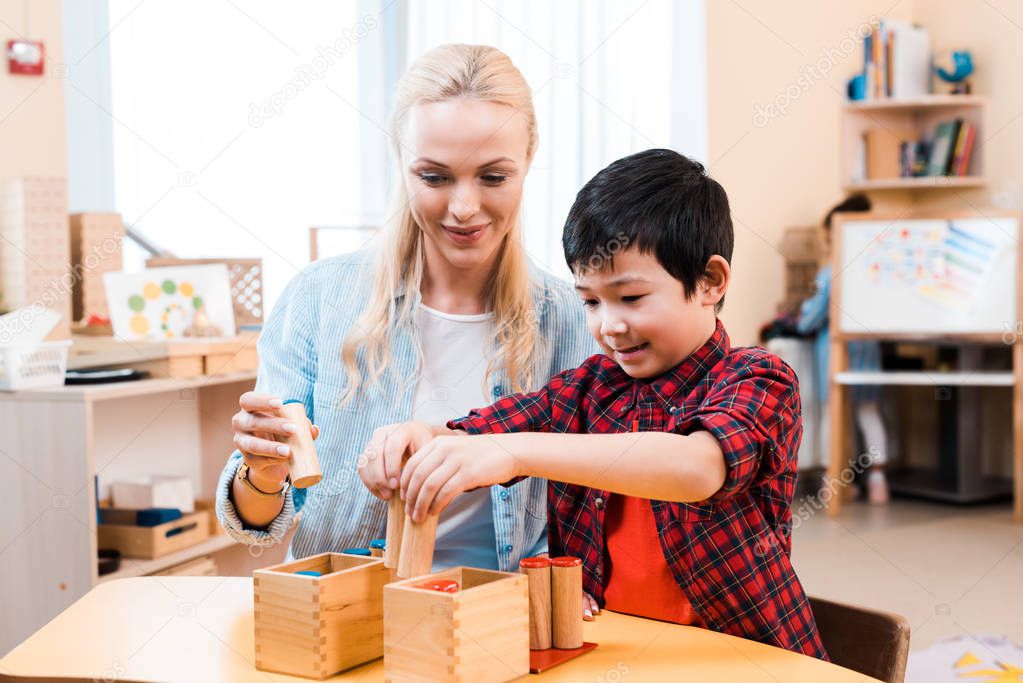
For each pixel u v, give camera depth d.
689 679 0.87
